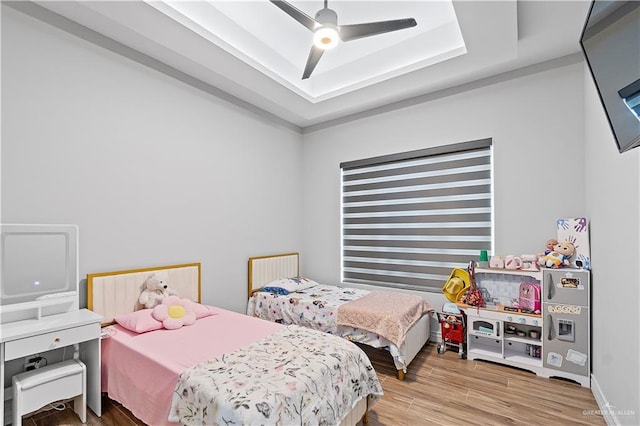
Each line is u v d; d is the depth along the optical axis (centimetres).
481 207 335
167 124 305
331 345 207
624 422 181
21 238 215
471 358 305
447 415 217
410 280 380
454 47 302
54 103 233
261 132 409
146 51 284
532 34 263
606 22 148
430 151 362
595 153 246
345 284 432
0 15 210
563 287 264
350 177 434
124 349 212
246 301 382
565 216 291
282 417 142
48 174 229
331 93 383
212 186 346
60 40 236
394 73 333
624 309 183
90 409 224
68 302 230
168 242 303
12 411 207
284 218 445
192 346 212
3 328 194
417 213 376
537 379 266
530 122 309
